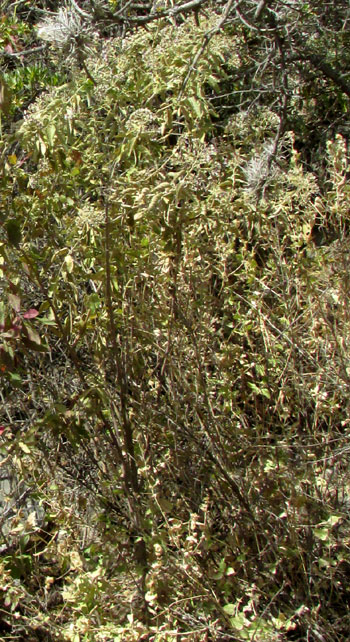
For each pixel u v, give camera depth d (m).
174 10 3.22
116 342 3.09
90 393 2.99
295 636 3.05
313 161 4.54
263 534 3.06
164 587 2.80
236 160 3.20
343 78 4.55
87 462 3.38
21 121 2.96
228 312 3.39
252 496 3.12
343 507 3.20
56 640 2.88
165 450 3.27
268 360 3.22
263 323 3.16
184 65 2.97
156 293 3.12
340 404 3.31
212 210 3.12
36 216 3.00
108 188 2.90
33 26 4.69
